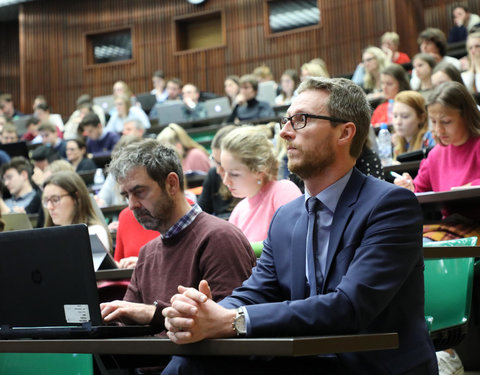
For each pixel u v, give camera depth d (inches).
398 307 61.5
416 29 417.4
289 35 435.8
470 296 88.4
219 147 136.8
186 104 338.3
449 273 87.0
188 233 81.4
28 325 63.6
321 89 66.7
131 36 478.0
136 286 85.7
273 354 48.1
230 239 79.4
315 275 63.8
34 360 79.7
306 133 65.6
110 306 69.6
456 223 115.4
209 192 160.2
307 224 66.5
